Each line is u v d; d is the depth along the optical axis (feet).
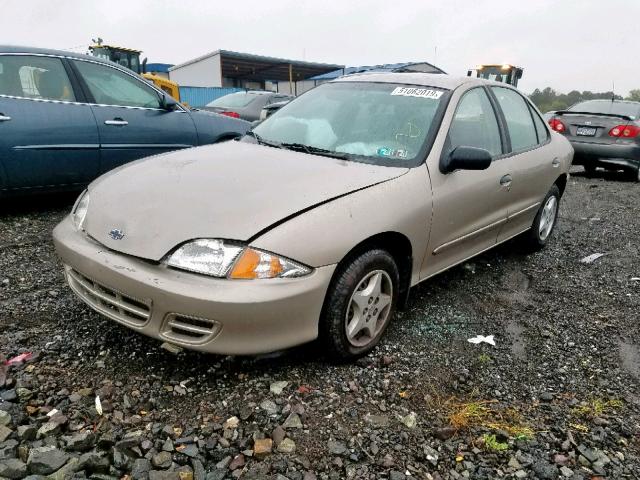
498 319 11.30
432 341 10.07
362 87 12.16
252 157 9.90
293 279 7.47
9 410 6.94
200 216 7.63
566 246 16.84
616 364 9.75
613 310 12.09
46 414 7.04
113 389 7.73
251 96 39.01
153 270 7.43
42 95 15.53
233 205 7.80
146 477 6.15
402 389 8.41
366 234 8.29
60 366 8.16
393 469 6.67
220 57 102.78
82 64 16.51
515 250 16.03
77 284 8.77
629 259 15.79
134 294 7.48
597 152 29.19
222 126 20.15
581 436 7.62
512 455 7.14
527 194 13.69
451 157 10.06
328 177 8.87
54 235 9.05
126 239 7.73
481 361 9.50
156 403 7.50
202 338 7.39
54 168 15.71
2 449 6.23
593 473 6.95
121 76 17.48
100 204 8.60
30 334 9.02
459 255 11.46
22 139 14.88
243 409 7.45
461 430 7.54
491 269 14.37
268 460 6.63
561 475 6.85
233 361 8.61
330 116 11.51
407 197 9.23
